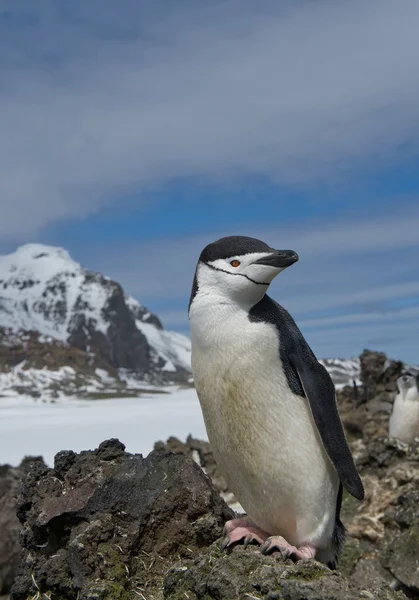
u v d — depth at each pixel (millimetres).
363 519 2256
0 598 1851
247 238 1198
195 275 1230
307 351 1193
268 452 1155
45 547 1298
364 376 4758
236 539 1204
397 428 3486
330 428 1153
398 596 1086
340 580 1056
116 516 1276
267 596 1037
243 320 1168
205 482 1329
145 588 1223
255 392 1149
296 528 1185
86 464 1345
